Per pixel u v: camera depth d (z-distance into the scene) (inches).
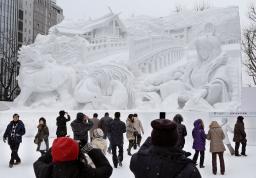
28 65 1083.3
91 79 1056.2
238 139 579.2
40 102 1049.5
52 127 901.8
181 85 1026.7
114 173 418.9
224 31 1098.1
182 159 127.4
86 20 1247.5
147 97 1040.8
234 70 1018.1
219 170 455.2
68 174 127.6
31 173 432.1
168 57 1165.7
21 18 3245.6
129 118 557.3
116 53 1194.0
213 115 778.8
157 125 130.4
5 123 939.3
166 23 1234.6
